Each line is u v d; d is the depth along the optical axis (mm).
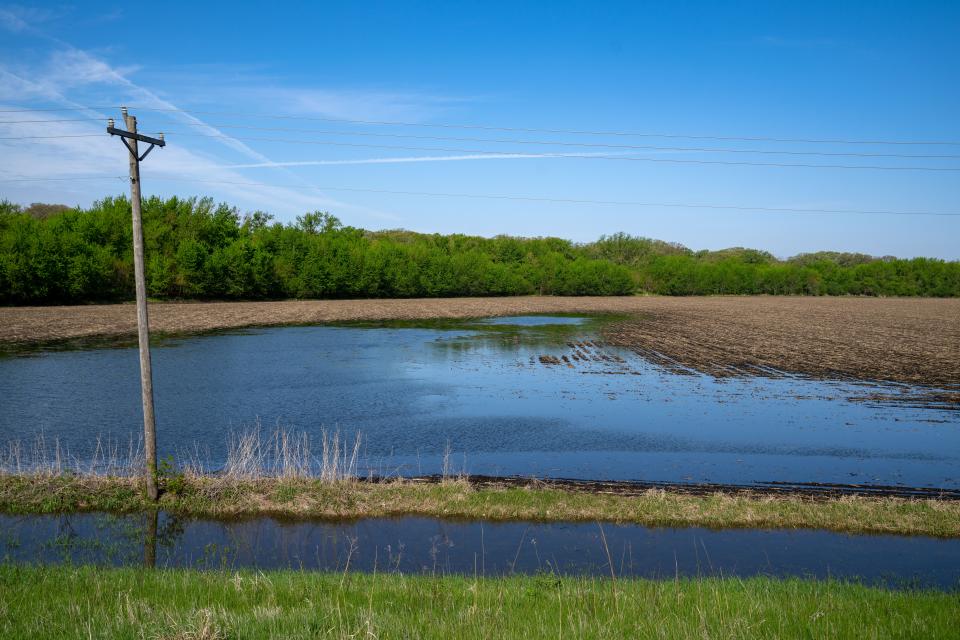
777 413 25656
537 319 75688
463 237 192625
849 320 77438
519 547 12797
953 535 13547
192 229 106812
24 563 11328
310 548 12695
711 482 17062
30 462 17391
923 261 166500
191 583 9086
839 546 13016
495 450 19922
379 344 47281
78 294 81375
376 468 17859
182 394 27172
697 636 6660
